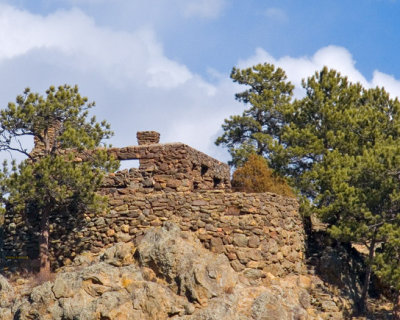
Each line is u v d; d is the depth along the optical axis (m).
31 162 59.03
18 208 53.91
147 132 62.22
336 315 54.19
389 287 58.47
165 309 49.53
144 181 58.56
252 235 54.53
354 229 55.94
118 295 49.75
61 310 49.47
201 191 56.25
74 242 56.69
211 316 49.00
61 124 57.81
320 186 61.16
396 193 56.94
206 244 54.47
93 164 56.78
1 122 55.31
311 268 57.88
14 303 51.44
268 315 50.38
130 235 55.69
